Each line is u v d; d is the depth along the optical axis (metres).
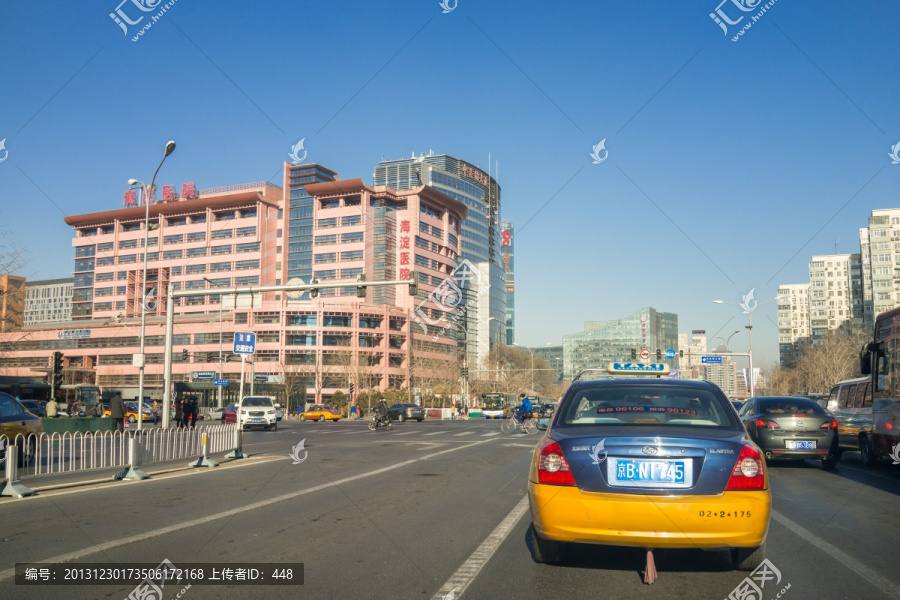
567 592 4.85
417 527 7.19
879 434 13.67
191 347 93.56
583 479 4.84
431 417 73.12
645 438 4.84
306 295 101.75
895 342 12.73
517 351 113.94
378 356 94.38
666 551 6.13
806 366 74.38
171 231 109.00
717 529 4.61
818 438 13.62
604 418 5.56
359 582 5.08
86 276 114.94
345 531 6.96
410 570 5.43
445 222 109.94
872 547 6.36
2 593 4.81
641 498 4.68
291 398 76.31
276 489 10.27
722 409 5.55
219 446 17.91
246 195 103.44
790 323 159.25
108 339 98.00
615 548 6.26
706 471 4.71
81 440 14.03
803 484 11.37
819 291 143.12
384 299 98.94
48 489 10.56
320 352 90.56
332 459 15.70
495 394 72.88
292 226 106.19
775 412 14.02
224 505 8.69
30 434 14.36
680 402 5.68
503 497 9.39
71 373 84.88
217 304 103.44
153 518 7.75
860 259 131.62
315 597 4.71
